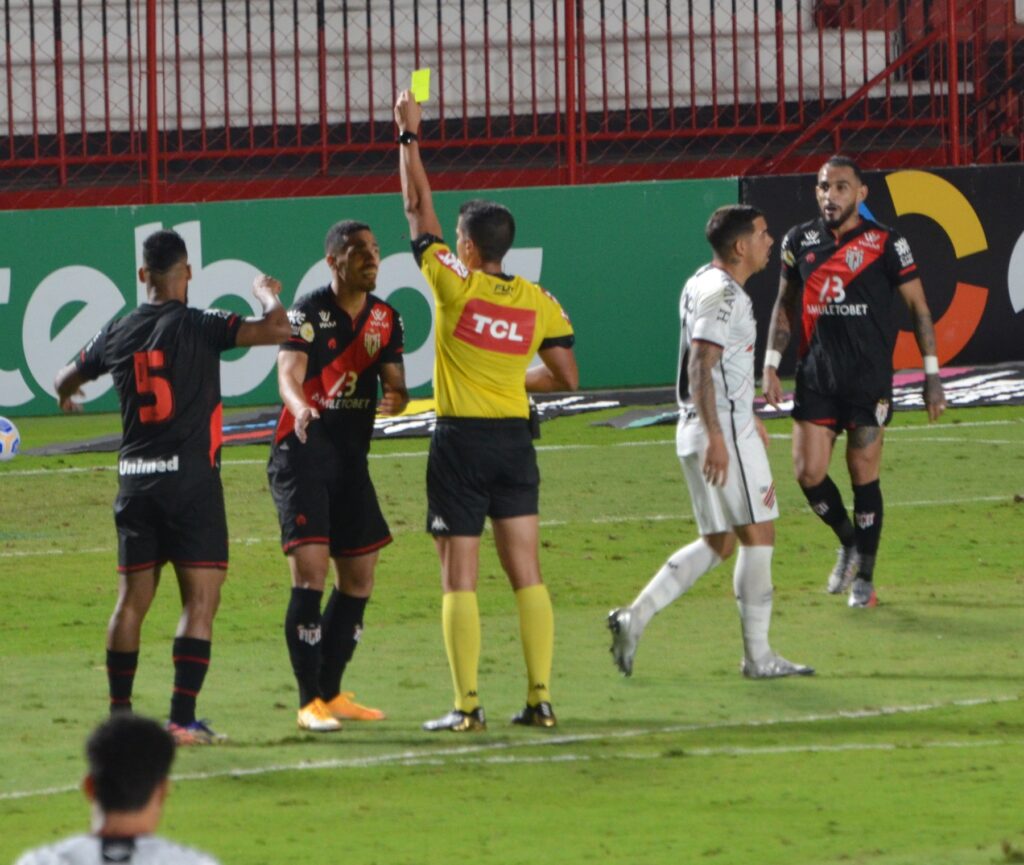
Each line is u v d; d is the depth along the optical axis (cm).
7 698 2512
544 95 6931
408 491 4378
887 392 3119
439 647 2858
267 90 6975
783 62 6462
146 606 2277
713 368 2548
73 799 1975
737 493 2556
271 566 3569
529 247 5778
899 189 5753
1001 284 5828
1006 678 2550
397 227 5700
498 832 1814
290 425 2370
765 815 1856
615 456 4803
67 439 5297
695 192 5788
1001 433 4972
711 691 2512
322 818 1881
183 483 2233
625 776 2045
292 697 2525
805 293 3159
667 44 6378
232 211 5681
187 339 2244
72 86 6975
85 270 5669
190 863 938
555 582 3372
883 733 2242
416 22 6297
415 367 5753
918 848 1708
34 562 3647
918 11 6831
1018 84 6650
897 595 3178
